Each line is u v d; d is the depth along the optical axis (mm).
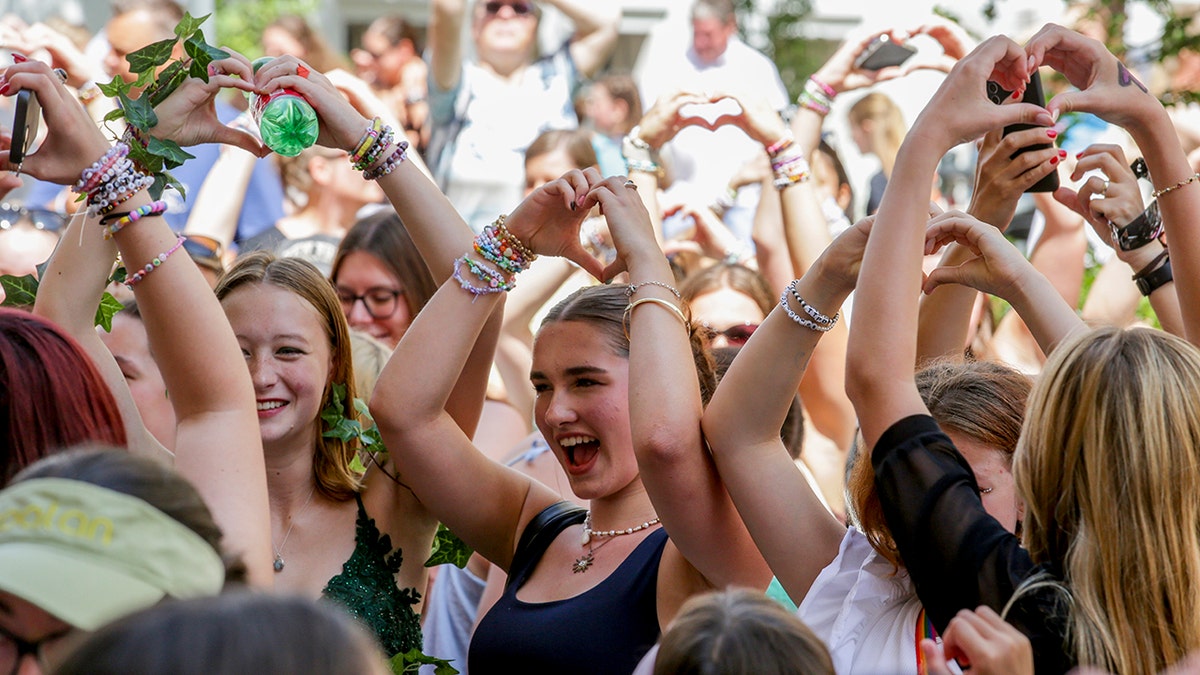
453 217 3871
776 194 6375
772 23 12484
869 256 3035
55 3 8547
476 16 8773
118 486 2191
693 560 3449
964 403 3266
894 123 9484
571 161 7246
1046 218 6500
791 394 3338
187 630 1730
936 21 6195
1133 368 2699
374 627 3828
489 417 5969
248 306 3898
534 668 3559
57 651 2100
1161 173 3584
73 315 3434
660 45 10438
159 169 3305
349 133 3777
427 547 4145
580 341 3746
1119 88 3531
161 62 3482
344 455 4047
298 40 9328
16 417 2662
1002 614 2609
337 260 5887
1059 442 2727
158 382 4789
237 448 3145
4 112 6543
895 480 2854
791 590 3295
